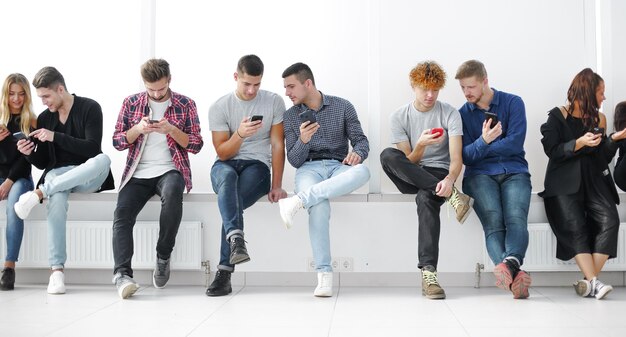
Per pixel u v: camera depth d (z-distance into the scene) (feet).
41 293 12.26
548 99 14.20
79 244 13.24
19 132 12.87
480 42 14.21
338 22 14.30
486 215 12.26
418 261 12.42
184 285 13.37
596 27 14.12
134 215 12.28
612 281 13.37
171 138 12.87
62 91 13.16
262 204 13.16
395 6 14.28
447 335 8.67
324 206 11.90
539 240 12.91
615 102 14.16
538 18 14.21
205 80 14.42
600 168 12.62
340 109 12.96
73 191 13.37
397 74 14.26
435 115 12.90
